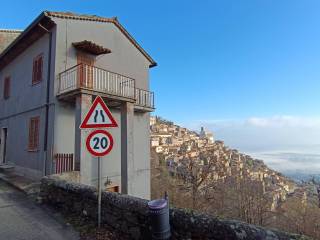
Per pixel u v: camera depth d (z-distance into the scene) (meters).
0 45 17.91
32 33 12.48
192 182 27.98
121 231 4.73
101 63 13.41
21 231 5.23
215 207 29.23
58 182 6.98
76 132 9.78
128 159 11.62
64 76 11.35
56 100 10.99
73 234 5.02
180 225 3.65
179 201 27.67
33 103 12.61
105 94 10.61
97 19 13.26
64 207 6.59
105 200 5.20
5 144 15.88
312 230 30.52
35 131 12.20
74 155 10.00
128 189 11.49
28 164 12.45
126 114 11.78
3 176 12.20
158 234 3.66
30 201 7.71
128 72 15.16
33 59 13.01
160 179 33.28
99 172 5.19
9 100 15.42
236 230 3.07
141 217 4.32
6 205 7.24
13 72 15.21
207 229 3.34
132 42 15.62
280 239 2.73
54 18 11.35
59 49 11.42
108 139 5.33
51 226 5.50
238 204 32.28
